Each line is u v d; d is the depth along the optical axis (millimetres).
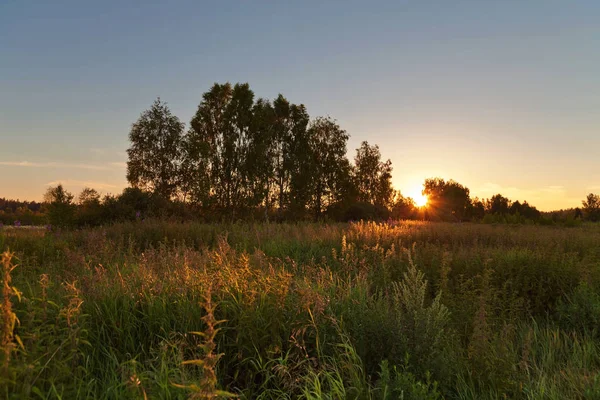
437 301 4195
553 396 3506
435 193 71562
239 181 35594
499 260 7902
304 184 39156
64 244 10727
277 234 14297
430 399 3070
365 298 5328
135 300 4594
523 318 6184
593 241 13641
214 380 2273
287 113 40375
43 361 3021
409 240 14328
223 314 4297
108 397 3076
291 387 3516
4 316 2545
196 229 14891
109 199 21812
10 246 10125
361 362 3775
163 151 37406
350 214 43562
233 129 36344
